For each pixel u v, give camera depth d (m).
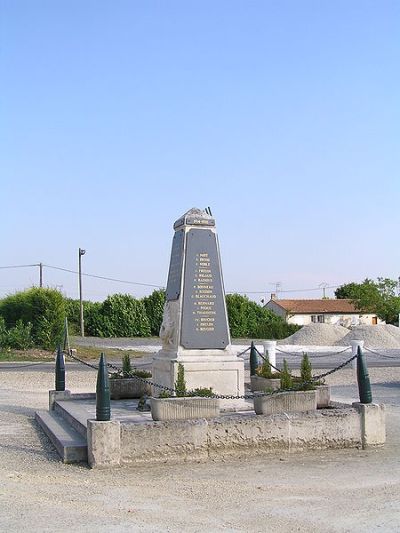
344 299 90.88
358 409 10.15
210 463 9.08
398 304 83.69
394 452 9.87
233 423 9.45
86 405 12.76
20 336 33.31
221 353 11.95
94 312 51.56
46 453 9.73
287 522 6.43
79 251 48.09
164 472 8.54
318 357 34.69
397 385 21.09
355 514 6.71
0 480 7.91
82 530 6.09
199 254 12.15
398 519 6.55
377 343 44.22
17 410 14.42
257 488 7.73
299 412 9.98
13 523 6.26
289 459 9.37
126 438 8.90
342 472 8.58
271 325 56.06
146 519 6.46
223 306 12.13
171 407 9.48
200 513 6.70
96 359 31.38
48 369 25.92
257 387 13.18
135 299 52.94
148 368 23.80
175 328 12.08
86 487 7.70
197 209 12.41
